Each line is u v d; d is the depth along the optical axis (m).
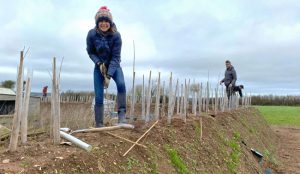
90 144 2.55
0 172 1.83
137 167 2.53
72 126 4.25
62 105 6.24
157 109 4.07
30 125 4.27
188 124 4.18
